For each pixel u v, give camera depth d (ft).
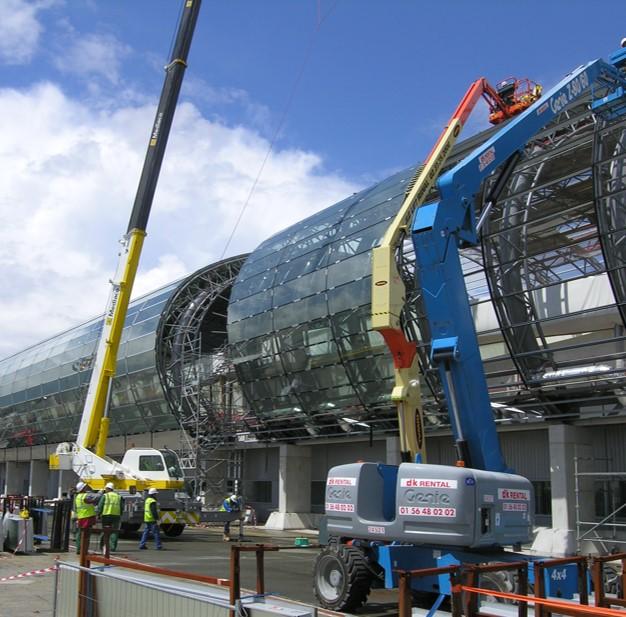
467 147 82.99
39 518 79.10
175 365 135.54
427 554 40.73
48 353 182.60
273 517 112.57
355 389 93.71
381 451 105.40
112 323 88.12
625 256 66.44
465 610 23.98
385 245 43.50
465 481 38.29
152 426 142.10
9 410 195.52
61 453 89.66
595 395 74.02
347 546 42.50
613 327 75.25
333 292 94.63
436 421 87.86
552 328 77.46
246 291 111.96
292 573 60.03
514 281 76.69
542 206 76.69
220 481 128.47
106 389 88.89
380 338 88.94
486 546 39.78
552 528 75.31
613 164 67.26
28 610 40.88
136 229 86.89
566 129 75.97
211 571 60.59
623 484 77.36
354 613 41.50
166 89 86.38
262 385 109.60
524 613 24.27
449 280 42.57
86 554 33.09
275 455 123.75
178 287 139.74
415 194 47.09
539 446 85.35
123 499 86.69
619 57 62.39
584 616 18.93
